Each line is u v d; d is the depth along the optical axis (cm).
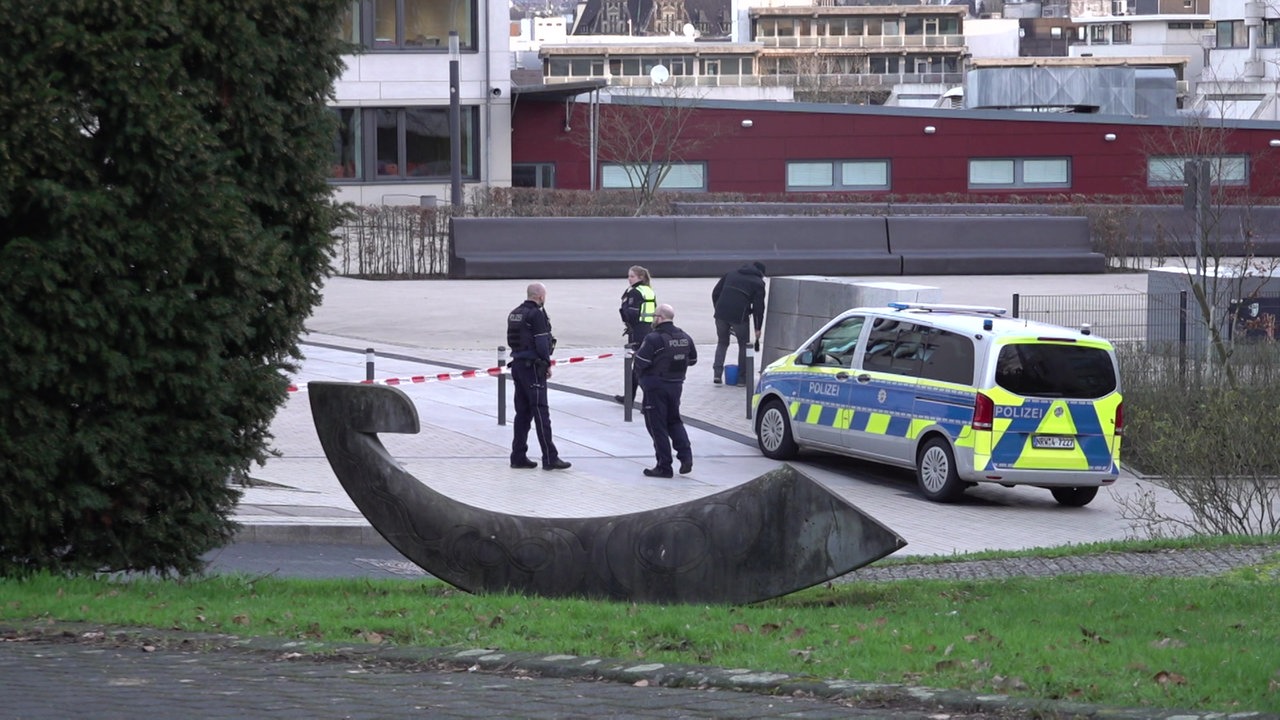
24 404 1480
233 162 1570
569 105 8838
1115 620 1408
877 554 1425
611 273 5769
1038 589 1667
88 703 1039
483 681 1112
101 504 1523
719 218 5959
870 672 1100
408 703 1042
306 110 1625
